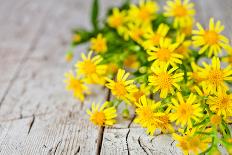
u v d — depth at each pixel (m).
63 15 0.54
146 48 0.34
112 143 0.30
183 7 0.39
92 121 0.31
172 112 0.29
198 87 0.30
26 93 0.38
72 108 0.35
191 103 0.28
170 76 0.29
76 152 0.30
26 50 0.46
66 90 0.38
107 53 0.37
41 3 0.58
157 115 0.29
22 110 0.35
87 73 0.34
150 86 0.31
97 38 0.39
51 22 0.52
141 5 0.41
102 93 0.37
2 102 0.37
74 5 0.56
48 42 0.48
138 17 0.41
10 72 0.42
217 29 0.33
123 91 0.31
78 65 0.35
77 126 0.33
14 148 0.31
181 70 0.31
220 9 0.48
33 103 0.36
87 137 0.31
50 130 0.32
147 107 0.29
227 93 0.31
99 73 0.34
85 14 0.54
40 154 0.30
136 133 0.31
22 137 0.32
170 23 0.41
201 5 0.50
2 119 0.34
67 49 0.46
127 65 0.37
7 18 0.54
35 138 0.31
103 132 0.31
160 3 0.52
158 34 0.34
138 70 0.33
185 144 0.27
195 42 0.33
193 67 0.32
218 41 0.33
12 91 0.38
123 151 0.29
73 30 0.44
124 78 0.31
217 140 0.26
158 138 0.30
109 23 0.42
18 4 0.58
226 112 0.29
